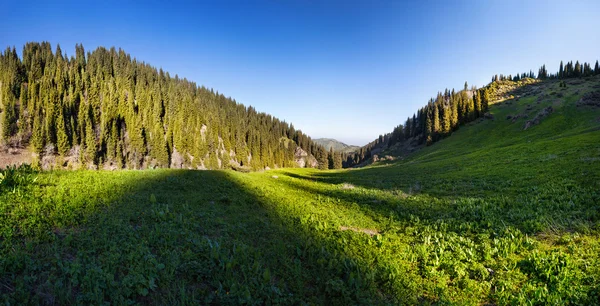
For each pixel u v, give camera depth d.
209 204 15.95
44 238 8.30
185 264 8.16
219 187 21.12
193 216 12.88
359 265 10.05
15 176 12.71
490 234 13.48
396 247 12.29
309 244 11.38
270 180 31.05
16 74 154.00
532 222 14.10
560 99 116.69
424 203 22.19
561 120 89.69
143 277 7.00
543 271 9.17
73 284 6.36
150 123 152.50
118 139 137.50
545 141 58.59
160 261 8.19
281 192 24.19
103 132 133.38
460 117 142.25
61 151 119.31
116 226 10.02
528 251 11.10
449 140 125.81
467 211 18.45
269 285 8.02
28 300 5.67
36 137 117.81
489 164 46.22
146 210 12.51
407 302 8.24
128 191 15.16
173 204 14.30
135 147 137.75
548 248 11.20
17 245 7.44
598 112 87.00
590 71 175.62
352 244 12.28
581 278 8.62
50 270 6.76
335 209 19.56
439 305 8.05
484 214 16.94
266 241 11.41
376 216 18.16
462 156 75.12
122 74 189.88
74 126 132.62
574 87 136.12
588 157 30.38
